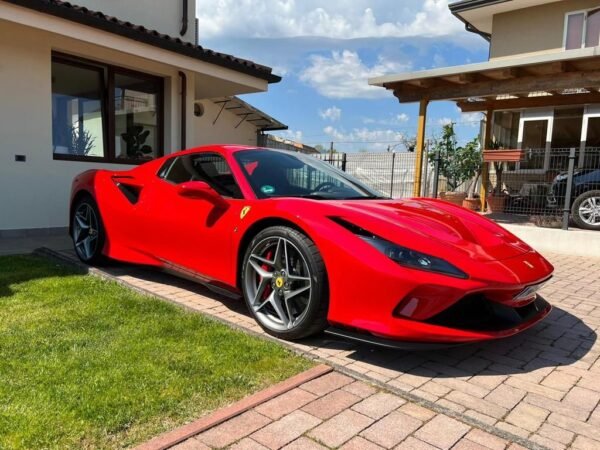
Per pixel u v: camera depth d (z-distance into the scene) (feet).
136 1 27.04
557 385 8.04
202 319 10.34
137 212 13.09
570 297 14.11
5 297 11.20
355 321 8.37
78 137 23.03
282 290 9.46
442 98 29.45
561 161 26.68
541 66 25.08
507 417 6.91
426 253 8.20
